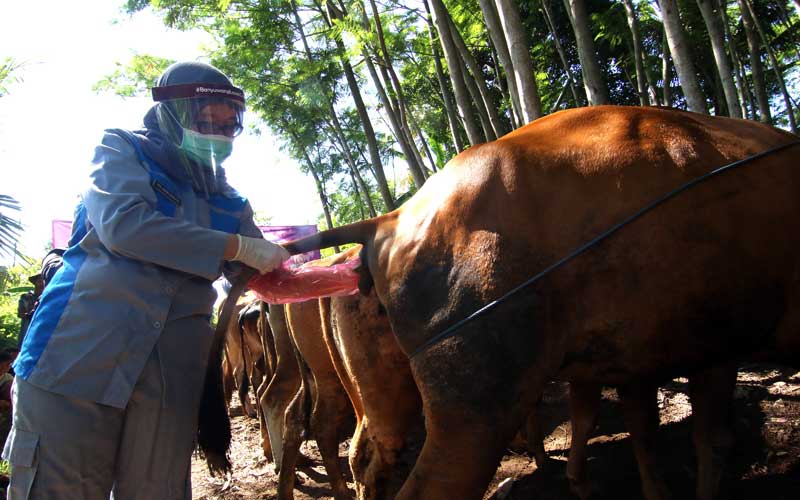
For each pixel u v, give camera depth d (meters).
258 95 10.17
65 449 2.03
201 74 2.28
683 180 2.27
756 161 2.33
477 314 2.24
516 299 2.21
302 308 4.15
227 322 2.43
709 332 2.30
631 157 2.30
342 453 5.74
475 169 2.41
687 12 14.89
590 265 2.22
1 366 5.84
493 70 17.97
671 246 2.21
